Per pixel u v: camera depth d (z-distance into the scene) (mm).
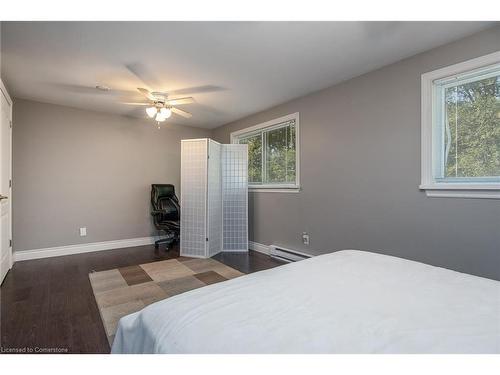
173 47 2287
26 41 2170
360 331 788
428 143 2312
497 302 976
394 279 1211
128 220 4488
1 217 2814
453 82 2244
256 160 4469
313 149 3369
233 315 878
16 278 2916
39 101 3693
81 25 1954
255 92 3381
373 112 2723
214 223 3996
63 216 3904
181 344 749
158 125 4723
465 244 2109
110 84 3096
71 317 2053
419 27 1987
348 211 2967
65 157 3920
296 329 797
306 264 1450
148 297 2430
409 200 2443
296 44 2236
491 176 2045
